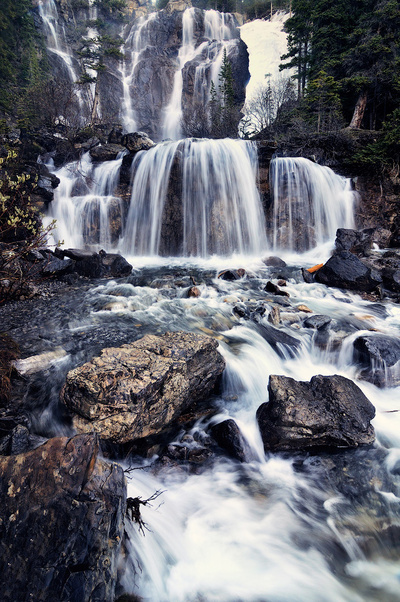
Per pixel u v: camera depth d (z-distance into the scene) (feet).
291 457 14.92
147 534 10.59
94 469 9.06
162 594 9.64
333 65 83.66
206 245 47.80
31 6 140.56
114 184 53.01
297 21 104.42
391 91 77.00
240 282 33.99
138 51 171.83
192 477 13.76
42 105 83.10
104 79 143.74
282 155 62.23
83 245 46.68
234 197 48.21
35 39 138.72
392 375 19.63
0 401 14.65
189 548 10.98
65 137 70.79
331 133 67.21
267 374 19.62
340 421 15.20
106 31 185.98
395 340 21.29
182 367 15.37
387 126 63.46
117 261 36.47
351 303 29.96
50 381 16.47
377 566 10.62
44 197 44.62
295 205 50.70
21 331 21.47
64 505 8.08
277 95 100.07
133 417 13.15
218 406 17.47
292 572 10.39
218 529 11.68
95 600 7.76
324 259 45.32
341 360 21.72
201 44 170.19
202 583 10.02
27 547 7.60
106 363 14.47
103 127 88.84
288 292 31.83
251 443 15.28
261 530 11.71
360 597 9.71
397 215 53.47
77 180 53.36
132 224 50.83
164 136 148.46
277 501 12.89
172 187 48.01
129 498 10.73
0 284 25.76
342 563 10.72
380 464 14.43
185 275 36.40
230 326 23.67
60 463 8.64
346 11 88.07
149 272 38.17
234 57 156.87
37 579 7.35
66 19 177.17
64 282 32.71
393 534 11.65
